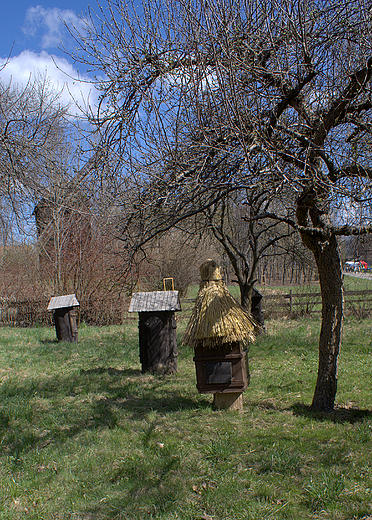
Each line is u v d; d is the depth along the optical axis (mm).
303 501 3656
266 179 4707
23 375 9062
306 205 5414
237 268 11586
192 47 4762
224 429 5398
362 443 4699
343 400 6426
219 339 5906
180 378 8422
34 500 3982
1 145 7828
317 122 5258
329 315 5859
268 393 7023
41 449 5008
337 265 5738
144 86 5246
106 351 11547
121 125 5297
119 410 6355
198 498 3824
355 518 3363
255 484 3963
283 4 4695
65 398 7191
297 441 4855
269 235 12172
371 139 4621
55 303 13492
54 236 18672
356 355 9430
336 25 4887
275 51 4875
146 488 4020
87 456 4754
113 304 17922
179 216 5230
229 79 4402
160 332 8859
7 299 19266
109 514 3680
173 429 5500
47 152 8297
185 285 21766
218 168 5027
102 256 17578
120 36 5035
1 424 5926
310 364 8859
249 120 4668
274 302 17344
